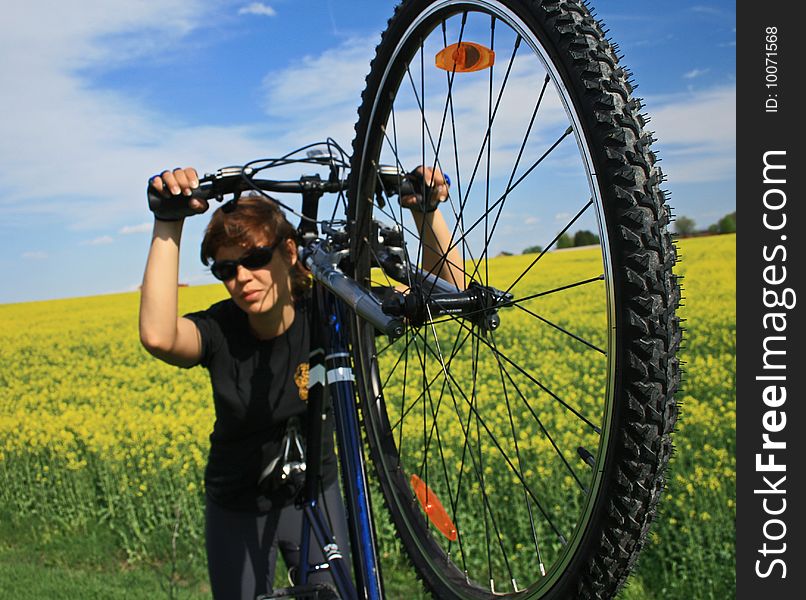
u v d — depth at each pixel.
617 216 1.15
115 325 16.25
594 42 1.25
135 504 5.87
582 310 11.77
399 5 1.85
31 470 6.93
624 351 1.15
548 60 1.28
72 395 9.77
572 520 4.71
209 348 2.51
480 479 1.74
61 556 5.44
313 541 2.50
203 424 7.09
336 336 2.09
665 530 4.49
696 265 15.38
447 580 1.86
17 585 4.77
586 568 1.27
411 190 2.17
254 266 2.35
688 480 4.84
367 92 2.01
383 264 2.04
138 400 8.93
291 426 2.42
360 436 1.98
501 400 6.61
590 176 1.19
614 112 1.18
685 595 4.29
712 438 5.90
